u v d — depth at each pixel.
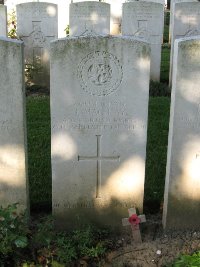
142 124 2.07
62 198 2.17
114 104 2.04
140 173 2.16
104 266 1.93
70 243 2.01
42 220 2.25
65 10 6.25
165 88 4.32
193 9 4.32
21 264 1.87
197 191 2.15
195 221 2.21
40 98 4.08
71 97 2.01
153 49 4.48
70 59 1.95
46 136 3.20
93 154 2.11
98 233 2.15
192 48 1.91
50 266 1.87
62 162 2.11
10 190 2.13
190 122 2.02
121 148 2.11
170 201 2.15
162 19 4.36
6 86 1.95
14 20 5.50
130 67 1.98
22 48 1.92
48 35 4.41
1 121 2.00
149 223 2.25
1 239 1.85
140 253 2.02
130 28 4.39
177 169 2.10
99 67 1.97
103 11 4.28
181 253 2.00
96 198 2.19
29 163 2.81
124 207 2.21
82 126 2.06
